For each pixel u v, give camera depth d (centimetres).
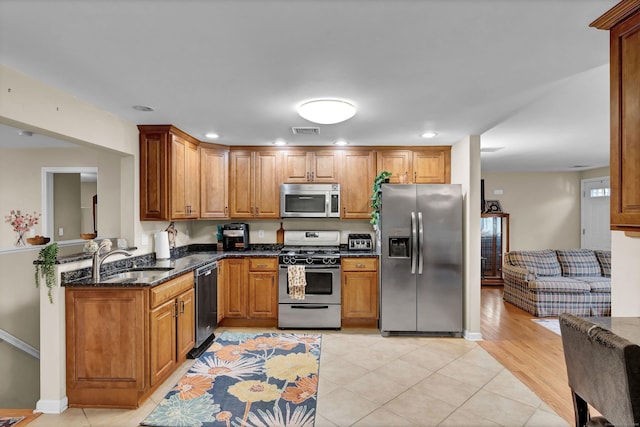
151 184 337
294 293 408
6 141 405
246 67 206
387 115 306
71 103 251
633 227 148
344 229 473
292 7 146
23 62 197
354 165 441
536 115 310
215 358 329
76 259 258
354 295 415
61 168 439
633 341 134
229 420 229
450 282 390
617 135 154
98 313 247
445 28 164
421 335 397
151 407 246
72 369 247
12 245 438
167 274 282
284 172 441
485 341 378
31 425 226
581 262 530
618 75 152
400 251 399
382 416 234
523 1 142
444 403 251
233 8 146
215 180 423
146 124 331
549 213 721
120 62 199
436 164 438
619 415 112
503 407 246
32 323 318
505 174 723
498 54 192
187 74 216
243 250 456
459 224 390
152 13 150
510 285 547
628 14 144
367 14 152
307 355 336
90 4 143
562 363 320
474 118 317
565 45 182
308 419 230
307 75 219
